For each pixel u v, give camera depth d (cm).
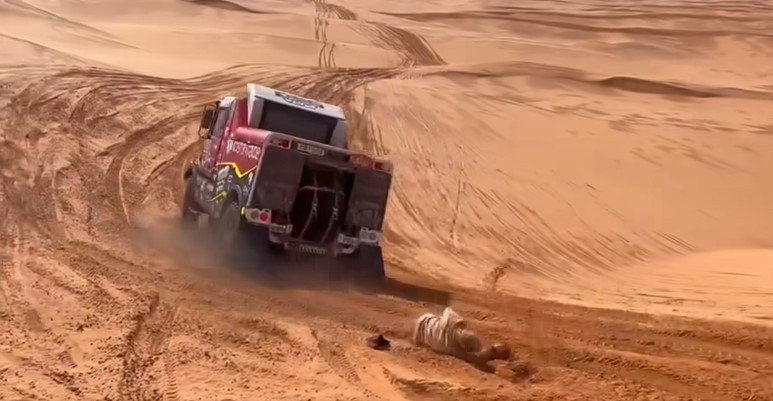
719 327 1355
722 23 8825
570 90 5294
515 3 9369
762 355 1163
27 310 1191
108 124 3219
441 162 3338
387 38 7344
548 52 7375
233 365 991
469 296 1662
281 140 1634
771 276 2075
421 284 1816
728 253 2600
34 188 2186
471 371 1019
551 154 3609
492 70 5716
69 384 897
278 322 1212
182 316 1209
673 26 8669
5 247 1609
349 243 1700
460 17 8638
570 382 988
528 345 1166
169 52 5631
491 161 3425
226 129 1922
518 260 2328
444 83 5088
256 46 6178
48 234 1767
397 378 955
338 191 1698
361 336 1162
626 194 3197
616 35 8281
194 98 4041
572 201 3033
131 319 1160
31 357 985
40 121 2967
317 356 1045
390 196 2853
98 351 1011
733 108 5159
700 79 6756
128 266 1540
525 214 2830
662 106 5044
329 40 7088
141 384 905
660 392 963
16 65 3925
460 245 2430
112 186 2423
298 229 1678
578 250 2520
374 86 4678
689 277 2153
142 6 7594
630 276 2214
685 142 4006
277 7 8306
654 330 1310
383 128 3769
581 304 1642
